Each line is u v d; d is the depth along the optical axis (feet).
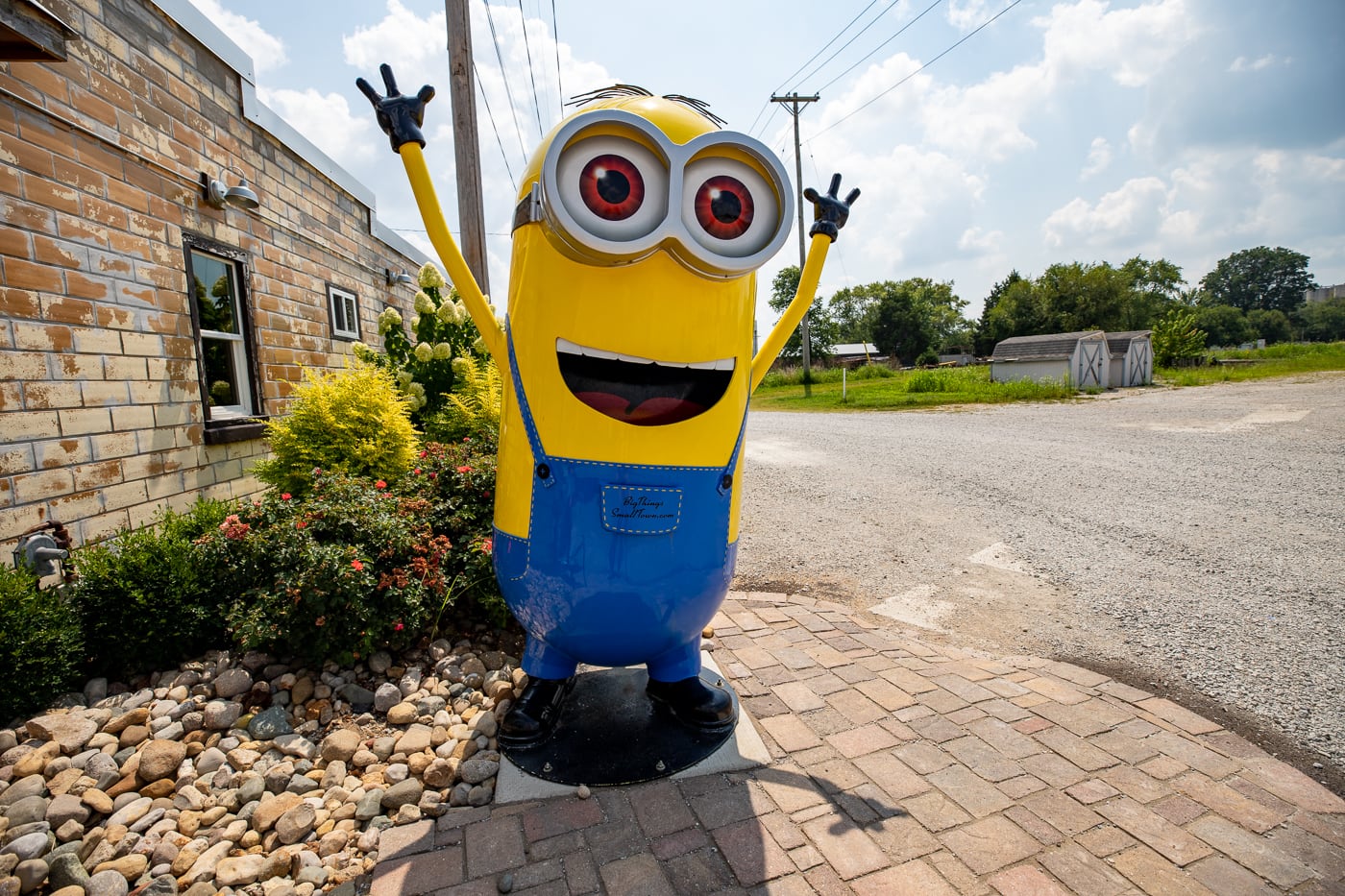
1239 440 31.65
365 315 25.61
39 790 6.87
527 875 6.12
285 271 19.12
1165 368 96.07
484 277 23.27
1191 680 10.04
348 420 14.05
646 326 6.73
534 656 8.43
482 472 12.81
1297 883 5.90
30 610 8.29
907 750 8.07
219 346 16.42
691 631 8.04
